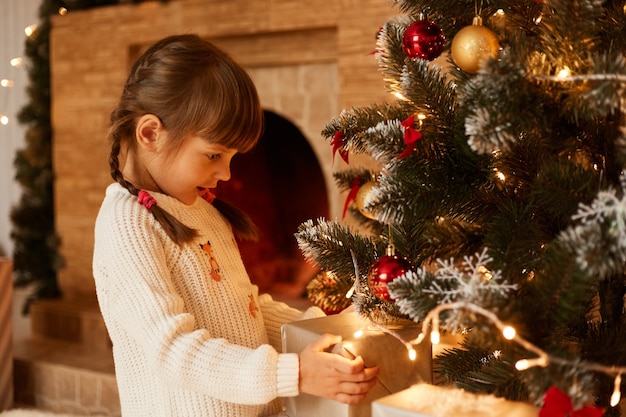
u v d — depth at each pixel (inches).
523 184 36.1
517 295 30.6
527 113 29.3
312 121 98.2
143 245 38.2
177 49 40.6
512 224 33.1
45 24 112.8
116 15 105.7
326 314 47.1
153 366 35.6
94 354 98.7
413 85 36.7
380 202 33.4
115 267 37.8
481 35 32.2
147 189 41.9
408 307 29.5
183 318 36.4
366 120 38.8
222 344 35.7
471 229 38.9
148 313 36.3
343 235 39.9
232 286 42.5
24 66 125.3
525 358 28.8
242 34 98.2
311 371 33.5
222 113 39.2
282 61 98.6
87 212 110.3
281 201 112.3
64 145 112.2
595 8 29.2
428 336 36.1
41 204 114.7
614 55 30.0
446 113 36.4
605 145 33.4
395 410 27.7
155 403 39.4
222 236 44.6
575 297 27.7
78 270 111.7
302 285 108.3
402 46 38.3
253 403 34.4
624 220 26.1
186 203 43.1
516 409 27.8
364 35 85.7
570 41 29.7
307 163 108.9
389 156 34.5
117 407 88.7
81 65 109.6
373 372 33.2
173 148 40.1
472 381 34.8
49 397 94.3
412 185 33.6
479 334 27.6
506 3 35.4
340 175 47.1
